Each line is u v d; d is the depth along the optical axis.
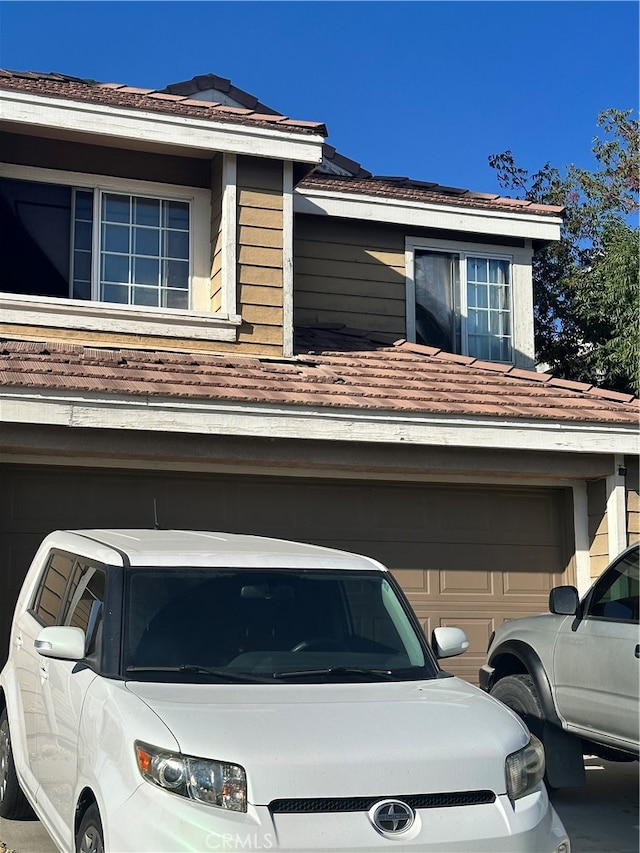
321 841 3.80
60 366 8.77
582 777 6.78
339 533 9.65
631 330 14.65
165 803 3.83
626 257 15.05
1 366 8.48
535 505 10.36
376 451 9.30
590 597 6.66
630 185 18.23
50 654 4.77
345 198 12.73
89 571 5.42
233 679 4.70
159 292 11.14
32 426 8.27
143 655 4.78
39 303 9.95
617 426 9.73
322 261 12.79
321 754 3.99
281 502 9.53
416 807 3.99
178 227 11.31
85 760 4.36
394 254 13.12
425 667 5.22
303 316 12.59
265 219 10.95
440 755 4.14
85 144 10.98
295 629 5.13
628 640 6.09
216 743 3.96
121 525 9.01
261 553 5.54
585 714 6.48
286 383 9.38
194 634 4.94
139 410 8.31
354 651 5.18
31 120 10.22
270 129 10.92
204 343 10.45
